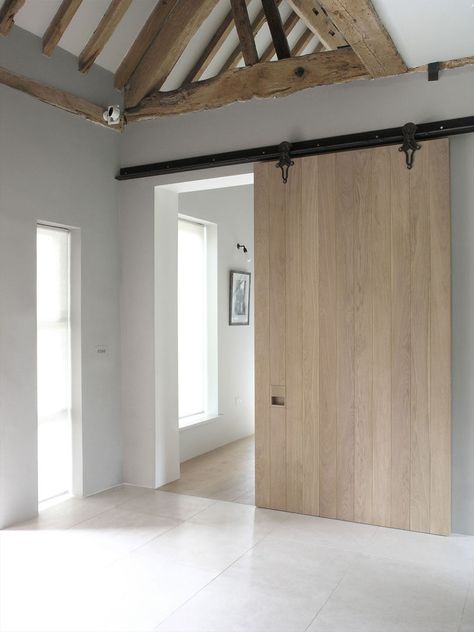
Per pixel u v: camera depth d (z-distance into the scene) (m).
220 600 2.95
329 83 4.10
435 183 3.82
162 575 3.23
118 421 5.01
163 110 4.77
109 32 4.43
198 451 6.04
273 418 4.34
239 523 4.05
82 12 4.30
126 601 2.93
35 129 4.23
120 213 5.04
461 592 3.03
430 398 3.85
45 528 3.95
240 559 3.44
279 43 4.33
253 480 5.12
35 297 4.21
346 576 3.21
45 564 3.37
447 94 3.80
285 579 3.18
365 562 3.40
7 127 4.01
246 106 4.46
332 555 3.50
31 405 4.16
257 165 4.36
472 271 3.77
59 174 4.43
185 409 6.12
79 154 4.62
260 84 4.36
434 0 2.86
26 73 4.14
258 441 4.39
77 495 4.64
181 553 3.53
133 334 4.98
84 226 4.67
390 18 3.06
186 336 6.13
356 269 4.06
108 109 4.71
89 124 4.71
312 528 3.96
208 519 4.13
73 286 4.65
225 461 5.79
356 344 4.06
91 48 4.47
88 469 4.68
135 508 4.36
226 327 6.60
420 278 3.87
